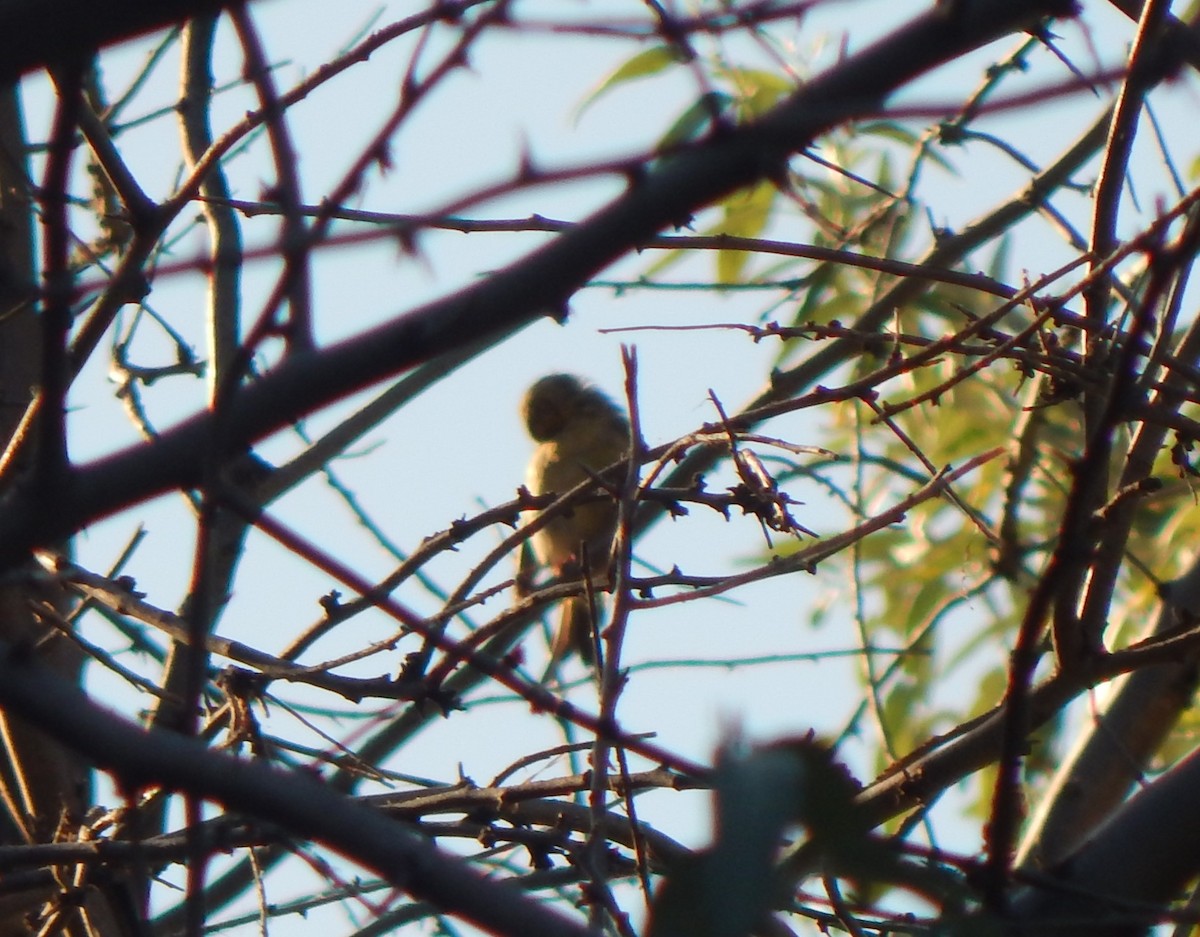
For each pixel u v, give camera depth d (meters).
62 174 3.67
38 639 8.21
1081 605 6.05
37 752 8.12
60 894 6.39
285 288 3.67
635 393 5.75
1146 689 7.56
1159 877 5.10
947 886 3.55
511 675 3.94
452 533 6.32
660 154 3.37
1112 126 6.07
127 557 7.67
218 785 3.74
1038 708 5.94
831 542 5.88
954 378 6.04
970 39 3.38
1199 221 4.21
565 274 3.65
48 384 3.80
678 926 2.67
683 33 3.38
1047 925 4.27
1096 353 6.15
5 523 3.83
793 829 3.01
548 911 3.70
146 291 4.61
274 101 4.36
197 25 7.96
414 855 3.70
